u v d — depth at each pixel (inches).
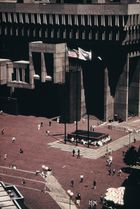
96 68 4948.3
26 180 3302.2
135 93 5078.7
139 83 5014.8
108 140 4217.5
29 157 3772.1
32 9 5002.5
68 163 3641.7
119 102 4992.6
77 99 4399.6
